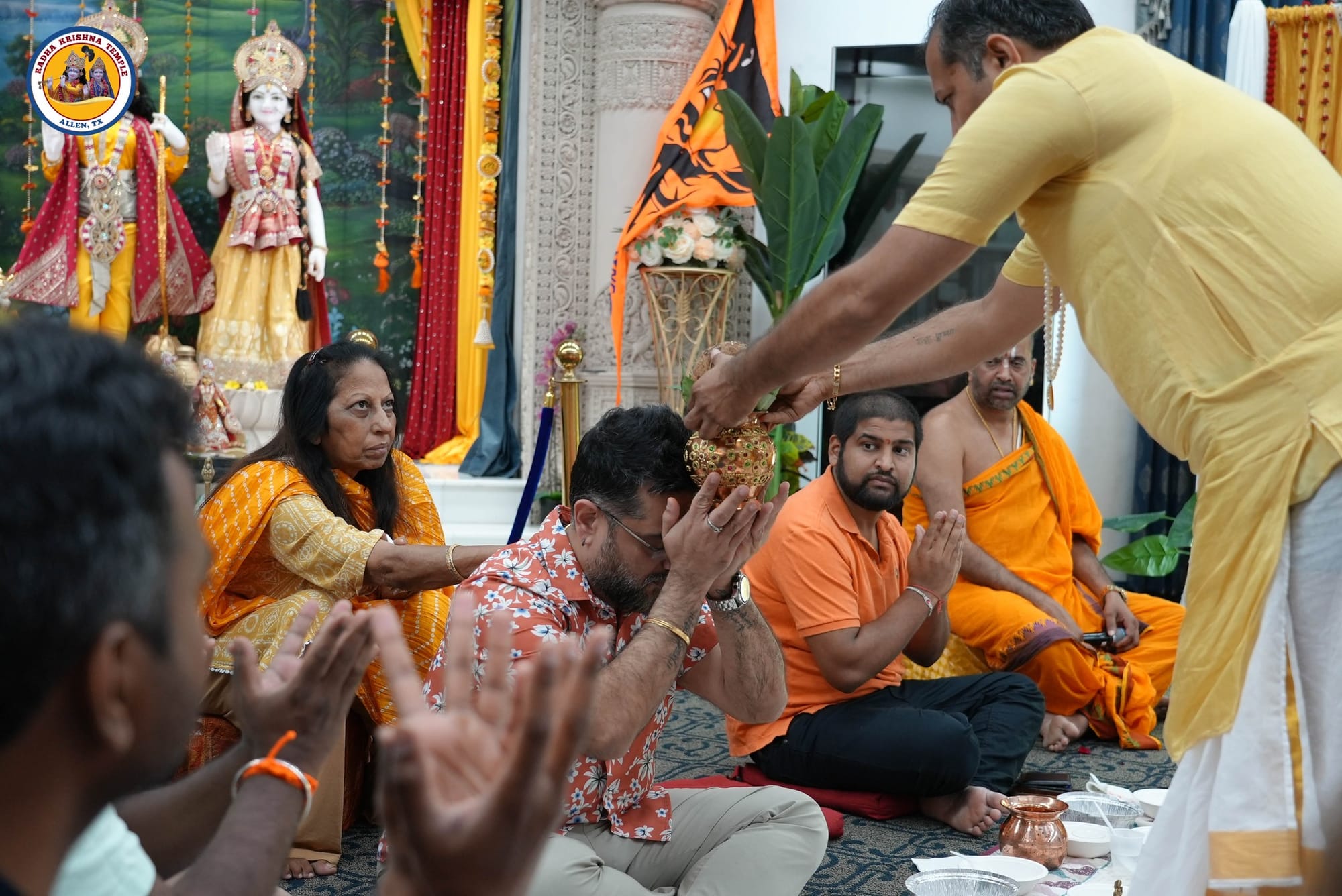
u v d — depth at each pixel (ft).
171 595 2.34
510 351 21.65
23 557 2.05
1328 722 4.82
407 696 2.48
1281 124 5.29
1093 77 5.28
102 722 2.22
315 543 8.82
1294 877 4.84
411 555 8.75
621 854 6.71
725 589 6.56
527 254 21.13
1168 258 5.14
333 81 23.21
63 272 20.34
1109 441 19.86
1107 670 12.80
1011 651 12.60
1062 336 6.84
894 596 10.62
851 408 10.22
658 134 20.02
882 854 9.25
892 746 9.73
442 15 22.30
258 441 21.25
